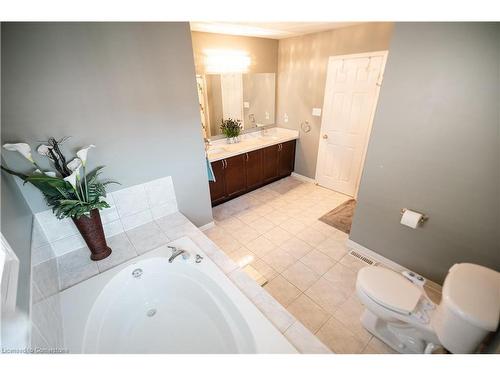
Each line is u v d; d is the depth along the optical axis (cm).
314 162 389
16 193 140
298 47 342
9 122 138
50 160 155
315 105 354
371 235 227
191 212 256
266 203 344
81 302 146
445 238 178
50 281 144
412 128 168
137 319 175
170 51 185
